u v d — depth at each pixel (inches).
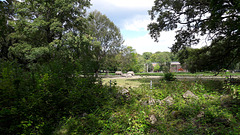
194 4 621.3
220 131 142.4
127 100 265.7
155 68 2795.3
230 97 249.4
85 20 882.1
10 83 155.2
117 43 1432.1
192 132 151.5
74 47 748.0
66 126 164.7
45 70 214.7
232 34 499.8
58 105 200.8
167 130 164.6
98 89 279.1
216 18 436.5
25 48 674.8
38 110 171.5
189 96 273.3
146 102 254.1
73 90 217.6
